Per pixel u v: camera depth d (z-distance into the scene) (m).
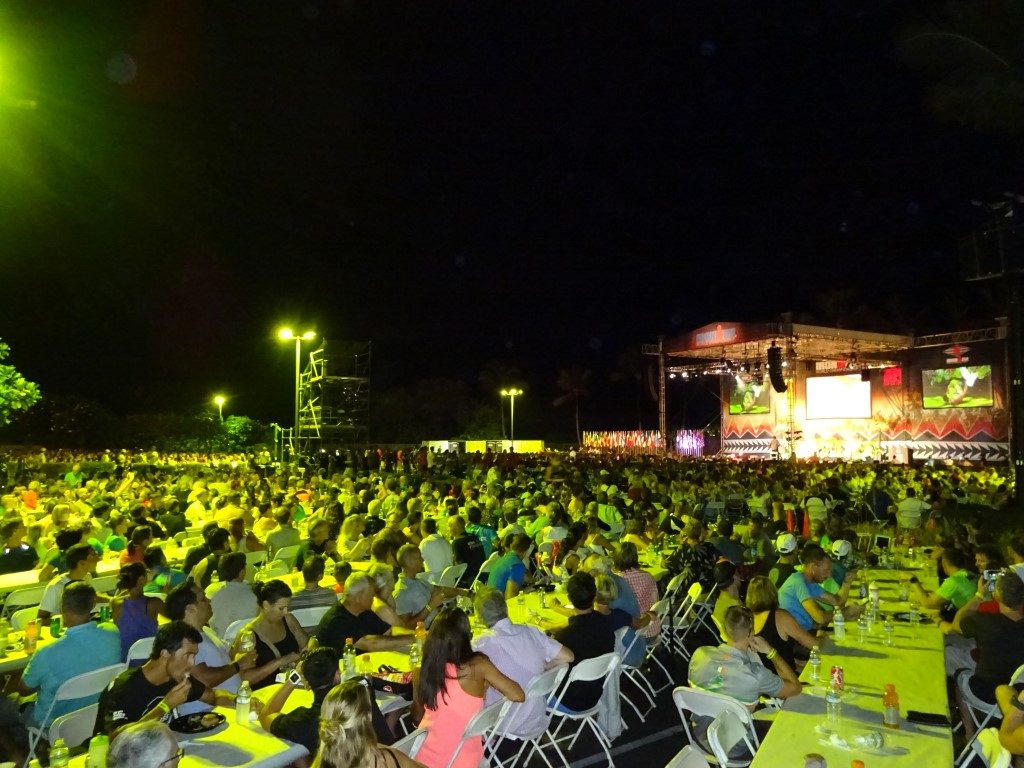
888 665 5.21
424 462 32.78
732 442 45.91
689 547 9.07
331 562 8.92
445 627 4.28
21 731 4.31
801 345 35.97
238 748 3.68
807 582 6.50
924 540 13.38
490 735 4.97
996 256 14.95
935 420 36.69
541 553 9.80
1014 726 3.76
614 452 46.09
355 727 3.03
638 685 6.74
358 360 40.44
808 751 3.70
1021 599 5.22
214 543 8.07
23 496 15.24
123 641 5.73
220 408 46.12
